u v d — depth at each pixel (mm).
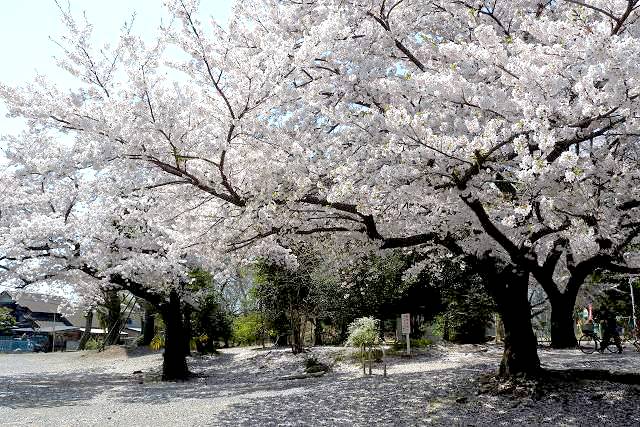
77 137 7098
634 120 5430
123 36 6383
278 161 6961
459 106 6422
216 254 8359
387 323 21234
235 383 13562
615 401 7316
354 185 6328
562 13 7582
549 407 7180
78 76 7418
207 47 6516
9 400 11180
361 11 7340
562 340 15242
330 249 9938
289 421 7246
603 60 4715
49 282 13336
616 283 19875
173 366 14898
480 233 7703
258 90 6336
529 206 5453
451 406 7605
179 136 6312
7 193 11203
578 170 4723
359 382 10719
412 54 8219
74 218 11570
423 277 17828
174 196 7633
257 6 7988
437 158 5754
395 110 5484
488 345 18688
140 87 6164
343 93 7426
